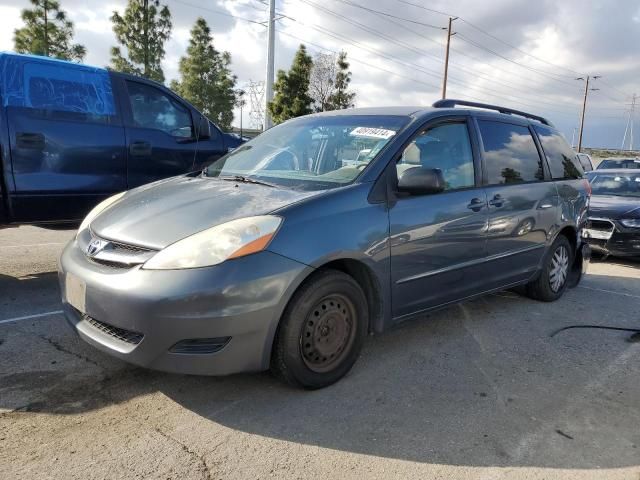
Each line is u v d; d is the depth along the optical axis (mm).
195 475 2490
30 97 5020
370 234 3393
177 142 6289
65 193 5270
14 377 3385
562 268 5656
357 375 3604
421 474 2574
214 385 3363
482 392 3449
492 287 4609
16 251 6871
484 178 4441
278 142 4434
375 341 4250
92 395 3195
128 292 2832
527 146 5156
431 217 3814
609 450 2846
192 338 2799
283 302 2979
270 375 3516
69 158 5266
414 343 4246
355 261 3361
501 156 4719
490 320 4902
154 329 2785
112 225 3295
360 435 2885
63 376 3418
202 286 2773
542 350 4219
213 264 2826
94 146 5453
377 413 3119
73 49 25469
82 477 2441
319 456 2682
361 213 3387
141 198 3688
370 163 3635
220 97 31094
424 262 3805
